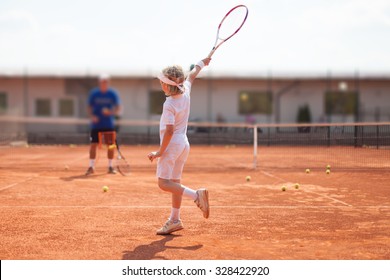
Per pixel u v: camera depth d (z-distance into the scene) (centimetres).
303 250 532
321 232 617
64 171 1399
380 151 2073
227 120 3144
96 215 726
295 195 930
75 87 3120
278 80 3136
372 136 2247
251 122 3094
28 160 1828
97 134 1321
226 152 2206
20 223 669
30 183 1103
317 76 3027
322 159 1777
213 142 2739
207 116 3138
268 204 827
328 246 549
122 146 2664
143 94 3100
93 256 509
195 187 1046
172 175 595
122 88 3098
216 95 3144
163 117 561
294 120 3155
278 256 510
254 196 916
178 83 557
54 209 776
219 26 638
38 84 3120
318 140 2406
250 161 1748
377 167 1473
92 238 585
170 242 566
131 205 812
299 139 2455
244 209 778
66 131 3120
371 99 3169
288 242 567
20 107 3120
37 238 585
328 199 880
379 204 828
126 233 611
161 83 563
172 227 602
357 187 1043
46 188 1020
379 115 3159
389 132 2250
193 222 676
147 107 3100
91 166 1331
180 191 576
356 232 617
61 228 638
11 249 537
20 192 962
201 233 611
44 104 3128
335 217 713
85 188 1020
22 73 3003
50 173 1338
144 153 2161
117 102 1320
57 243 562
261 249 536
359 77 3017
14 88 3120
